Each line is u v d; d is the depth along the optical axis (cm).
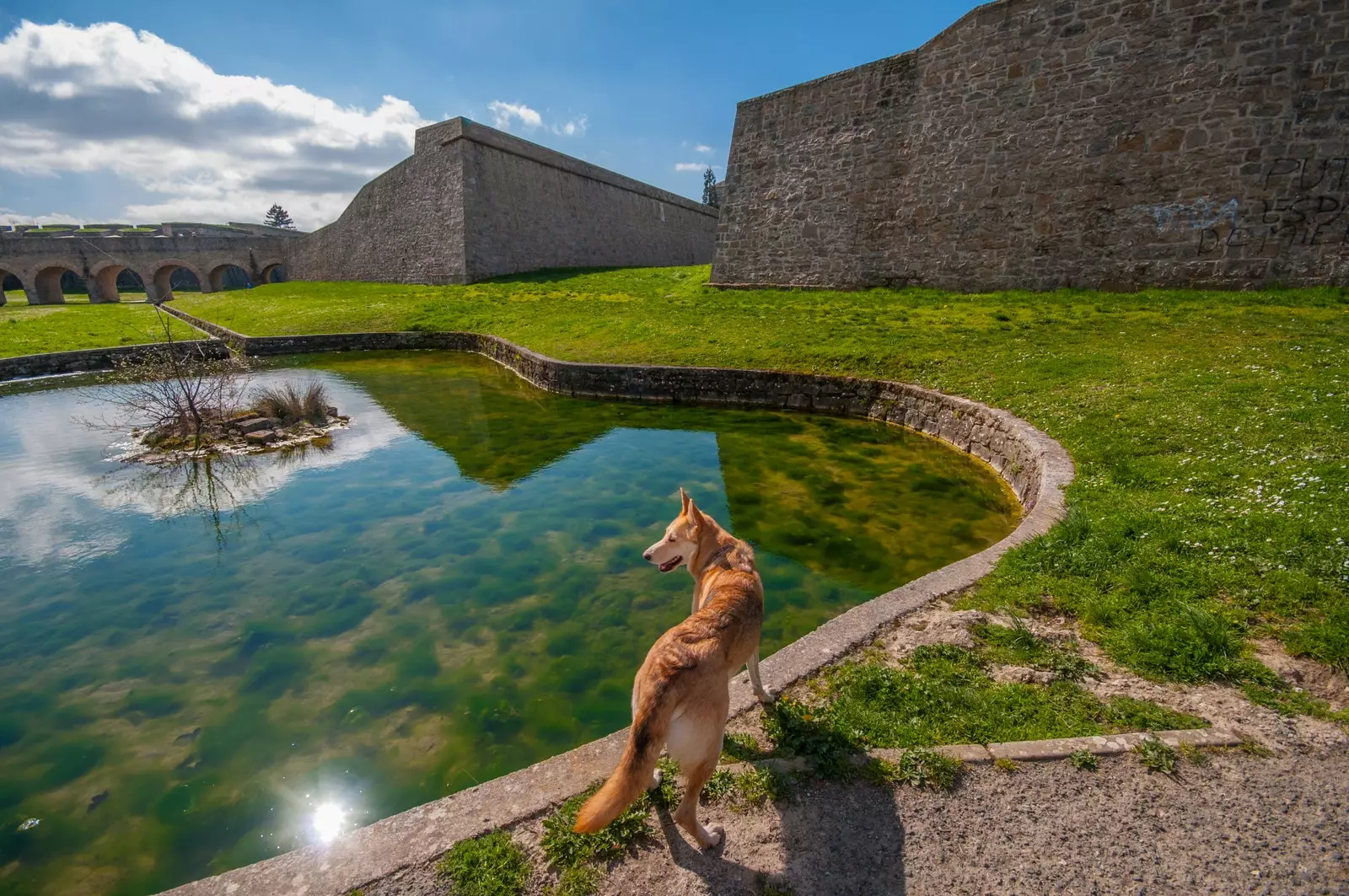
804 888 244
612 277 3103
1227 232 1378
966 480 888
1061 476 666
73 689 496
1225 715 323
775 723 331
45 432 1270
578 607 599
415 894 246
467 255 3288
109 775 407
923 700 343
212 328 2653
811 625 540
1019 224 1683
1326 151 1256
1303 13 1258
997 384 1055
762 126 2248
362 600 621
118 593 646
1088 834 262
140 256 4878
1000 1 1659
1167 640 373
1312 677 343
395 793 385
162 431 1207
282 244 5488
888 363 1284
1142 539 492
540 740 427
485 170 3388
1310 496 504
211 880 254
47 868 341
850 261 2058
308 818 369
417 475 985
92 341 2247
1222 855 251
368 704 470
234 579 671
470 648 537
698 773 255
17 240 4409
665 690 243
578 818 224
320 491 926
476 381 1738
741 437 1139
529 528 779
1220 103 1364
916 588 464
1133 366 988
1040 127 1627
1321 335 995
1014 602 439
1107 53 1503
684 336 1669
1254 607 401
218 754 423
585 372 1509
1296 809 269
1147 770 292
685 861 259
